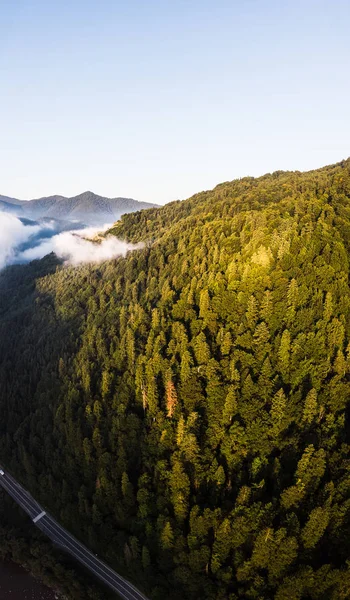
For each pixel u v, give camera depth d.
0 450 165.38
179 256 174.50
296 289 121.94
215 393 111.69
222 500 98.06
